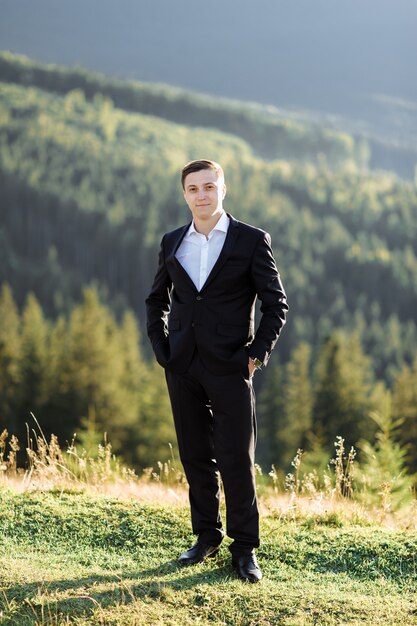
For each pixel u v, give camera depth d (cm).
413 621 331
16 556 400
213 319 364
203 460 392
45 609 334
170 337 376
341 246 13612
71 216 15888
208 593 353
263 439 4903
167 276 390
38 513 460
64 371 4806
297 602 347
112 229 15188
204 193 364
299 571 398
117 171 19800
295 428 4528
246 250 364
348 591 369
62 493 505
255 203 16025
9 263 14075
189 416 382
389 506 538
